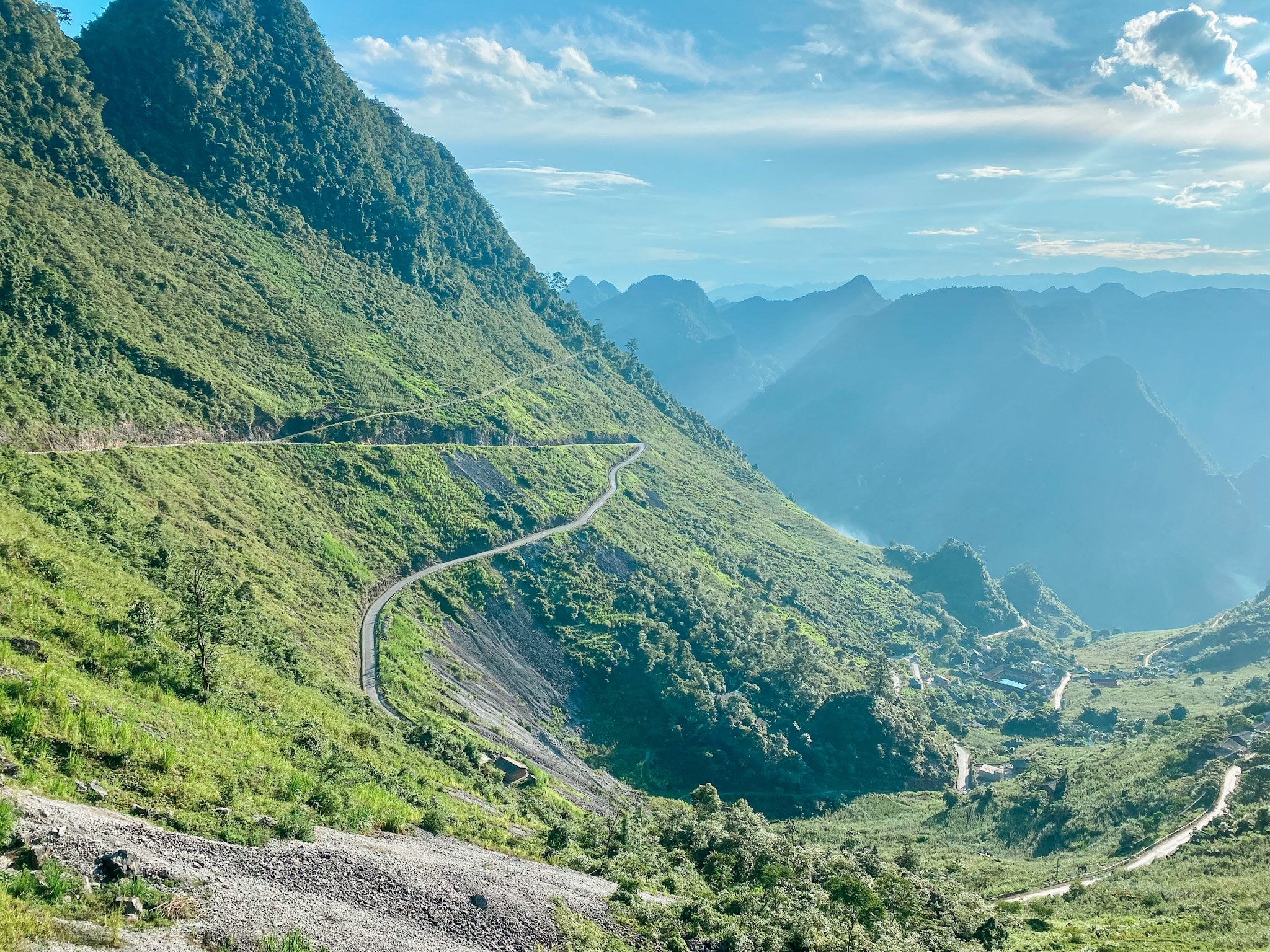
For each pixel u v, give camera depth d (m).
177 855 22.30
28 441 79.25
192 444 109.38
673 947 31.70
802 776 134.88
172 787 27.19
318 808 32.66
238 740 36.88
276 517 109.31
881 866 68.75
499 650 123.62
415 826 37.97
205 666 43.62
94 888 19.08
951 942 51.84
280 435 131.25
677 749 127.38
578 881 37.06
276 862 24.59
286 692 57.28
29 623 38.00
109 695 33.28
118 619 44.97
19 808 20.77
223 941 19.17
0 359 84.69
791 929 38.75
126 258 132.25
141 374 109.12
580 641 135.62
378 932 22.66
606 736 123.06
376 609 109.31
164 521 83.38
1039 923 65.69
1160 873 83.31
